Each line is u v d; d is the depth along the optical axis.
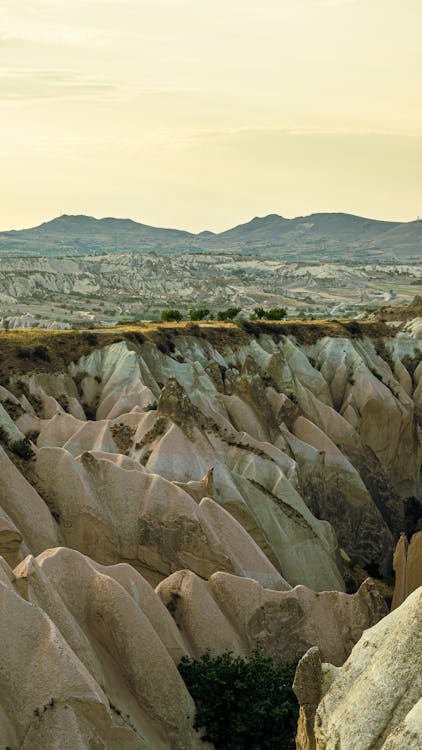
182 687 27.30
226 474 49.56
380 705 17.66
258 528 47.28
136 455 50.81
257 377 66.56
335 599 33.16
